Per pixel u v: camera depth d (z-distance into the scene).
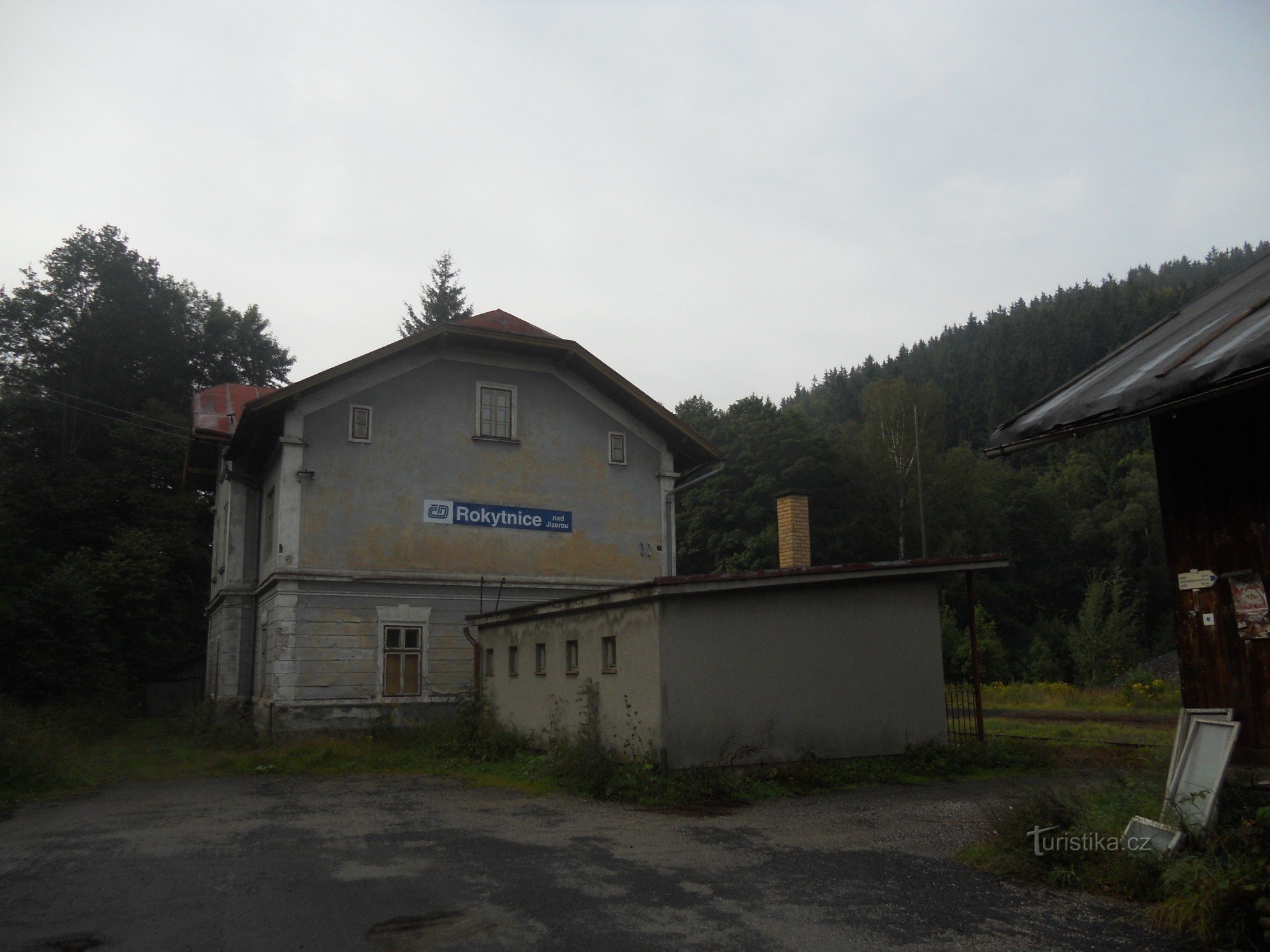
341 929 5.34
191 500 33.91
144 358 37.34
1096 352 95.38
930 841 7.74
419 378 17.91
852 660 11.92
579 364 19.38
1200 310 7.69
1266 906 4.80
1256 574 6.05
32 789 11.28
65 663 21.61
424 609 17.08
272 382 41.72
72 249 37.38
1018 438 6.70
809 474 45.84
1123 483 67.44
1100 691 30.41
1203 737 6.10
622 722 11.38
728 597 11.20
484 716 15.44
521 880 6.43
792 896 5.99
